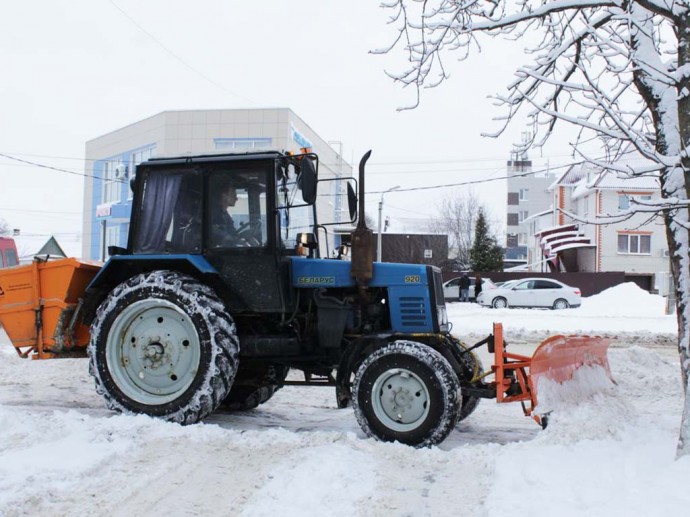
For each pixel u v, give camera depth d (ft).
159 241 19.34
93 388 24.72
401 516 11.79
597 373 18.58
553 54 19.02
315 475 13.38
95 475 13.52
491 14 19.27
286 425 19.63
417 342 17.40
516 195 248.52
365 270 17.81
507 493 12.35
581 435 15.51
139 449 15.40
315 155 19.57
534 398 16.19
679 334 15.17
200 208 19.15
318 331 18.71
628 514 10.73
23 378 26.58
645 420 17.66
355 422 20.15
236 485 13.29
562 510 11.16
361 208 17.92
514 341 44.86
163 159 19.76
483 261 146.92
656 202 13.79
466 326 54.65
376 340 17.98
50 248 80.28
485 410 22.26
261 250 18.51
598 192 93.61
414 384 16.66
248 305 18.65
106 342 18.58
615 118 14.44
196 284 18.30
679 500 11.10
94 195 118.62
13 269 19.71
